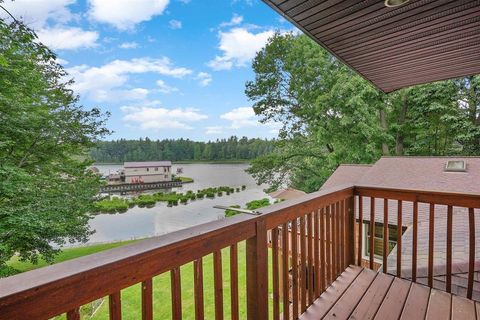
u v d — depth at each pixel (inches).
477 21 96.4
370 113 526.9
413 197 98.2
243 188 1491.1
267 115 663.1
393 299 86.8
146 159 2178.9
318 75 565.0
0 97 260.4
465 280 108.3
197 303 45.8
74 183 351.9
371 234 108.5
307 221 82.0
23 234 272.7
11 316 25.4
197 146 2492.6
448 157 353.4
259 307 59.0
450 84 506.3
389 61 132.9
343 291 91.3
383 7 88.0
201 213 973.8
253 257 59.1
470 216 88.3
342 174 419.5
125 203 1055.0
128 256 35.4
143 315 37.4
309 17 93.9
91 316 218.5
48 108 331.9
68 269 30.9
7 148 304.3
